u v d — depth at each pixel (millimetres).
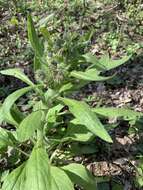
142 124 880
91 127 601
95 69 672
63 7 1412
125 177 785
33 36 670
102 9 1414
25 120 610
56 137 754
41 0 1477
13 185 633
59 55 645
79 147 794
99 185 757
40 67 697
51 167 660
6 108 623
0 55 1201
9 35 1298
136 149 842
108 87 1054
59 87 665
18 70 719
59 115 775
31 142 782
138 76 1088
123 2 1439
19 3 1457
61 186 625
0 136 715
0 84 1095
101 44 1214
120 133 884
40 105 720
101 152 834
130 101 1001
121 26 1306
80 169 692
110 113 688
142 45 1200
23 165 673
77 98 1021
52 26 1294
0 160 793
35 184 591
